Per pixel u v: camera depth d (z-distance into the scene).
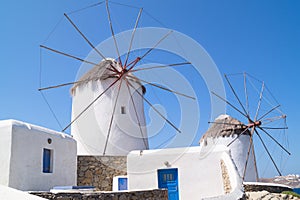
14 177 9.23
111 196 8.41
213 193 12.99
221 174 13.14
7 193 4.13
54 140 11.33
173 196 13.45
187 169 13.58
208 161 13.43
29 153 9.97
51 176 10.84
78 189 9.02
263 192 15.48
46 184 10.52
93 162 14.90
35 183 10.04
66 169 11.80
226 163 12.73
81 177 14.45
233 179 10.87
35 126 10.67
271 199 14.46
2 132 9.55
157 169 13.88
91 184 14.57
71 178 12.05
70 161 12.14
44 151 10.88
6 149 9.35
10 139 9.38
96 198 8.10
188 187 13.35
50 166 11.05
